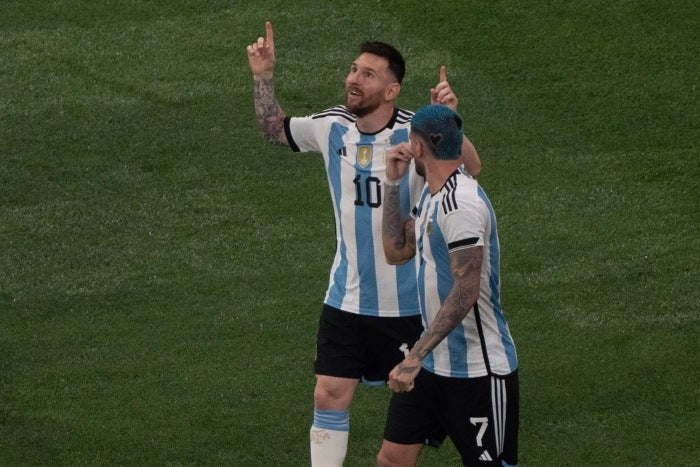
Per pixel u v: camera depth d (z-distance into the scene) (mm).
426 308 20531
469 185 19625
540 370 27453
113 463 24453
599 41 40312
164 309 29781
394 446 21500
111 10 41750
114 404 26328
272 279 30938
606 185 34656
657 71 39188
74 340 28594
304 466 24484
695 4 41812
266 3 42062
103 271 31234
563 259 31656
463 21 41094
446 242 19594
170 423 25719
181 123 36969
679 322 29156
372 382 23891
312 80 38875
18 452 24672
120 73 39031
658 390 26750
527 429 25641
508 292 30344
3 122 36875
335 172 23031
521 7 41656
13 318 29406
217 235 32625
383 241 21375
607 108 37750
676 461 24594
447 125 19531
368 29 40906
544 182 34812
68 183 34531
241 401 26484
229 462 24547
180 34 40719
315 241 32406
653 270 31125
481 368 20297
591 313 29547
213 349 28297
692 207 33719
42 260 31562
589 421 25859
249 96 38156
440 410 20969
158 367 27625
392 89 22344
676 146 36188
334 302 23328
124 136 36438
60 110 37375
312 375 27406
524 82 38781
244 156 35750
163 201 33906
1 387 26844
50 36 40531
